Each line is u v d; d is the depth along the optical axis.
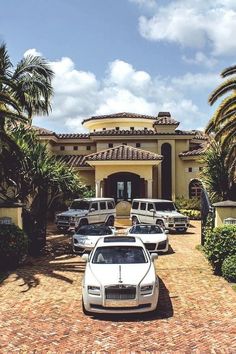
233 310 9.78
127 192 34.09
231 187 20.69
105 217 24.77
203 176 22.50
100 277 9.55
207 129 18.44
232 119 17.39
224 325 8.77
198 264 15.12
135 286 9.21
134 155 30.75
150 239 16.86
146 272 9.85
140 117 39.56
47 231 24.78
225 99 17.14
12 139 16.14
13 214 15.57
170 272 13.83
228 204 15.02
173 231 24.42
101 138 34.91
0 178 18.14
